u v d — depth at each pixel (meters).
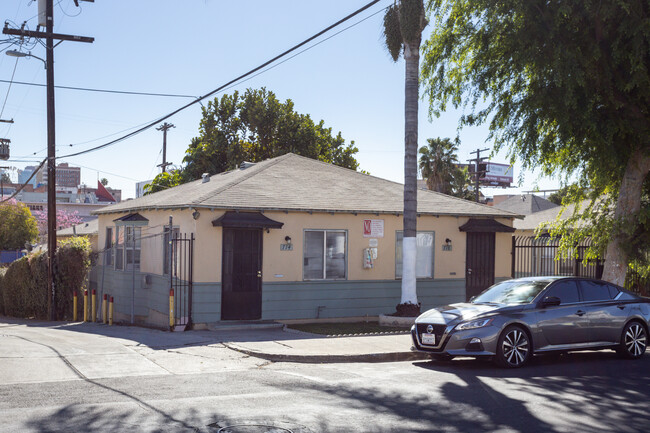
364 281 17.17
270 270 15.91
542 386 8.35
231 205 15.12
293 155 21.19
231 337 13.31
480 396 7.70
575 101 12.83
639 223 14.72
